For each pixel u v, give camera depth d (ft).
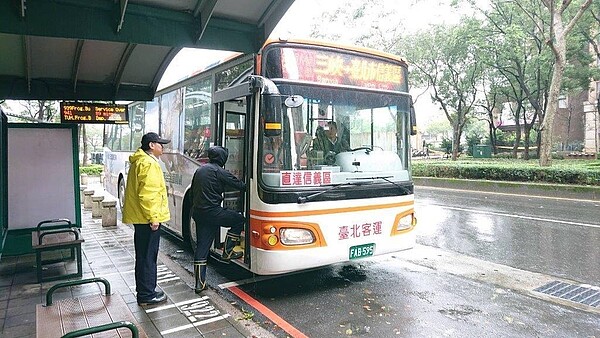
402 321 13.94
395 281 17.95
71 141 21.79
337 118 16.53
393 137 17.99
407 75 18.57
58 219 21.25
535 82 76.13
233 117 18.51
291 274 18.90
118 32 12.91
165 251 23.85
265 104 14.55
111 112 26.43
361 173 16.60
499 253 22.48
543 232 27.35
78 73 22.02
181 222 23.45
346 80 16.57
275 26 14.48
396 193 17.33
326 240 15.30
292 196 14.80
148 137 14.97
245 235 15.79
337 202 15.57
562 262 20.68
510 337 12.80
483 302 15.55
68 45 18.33
